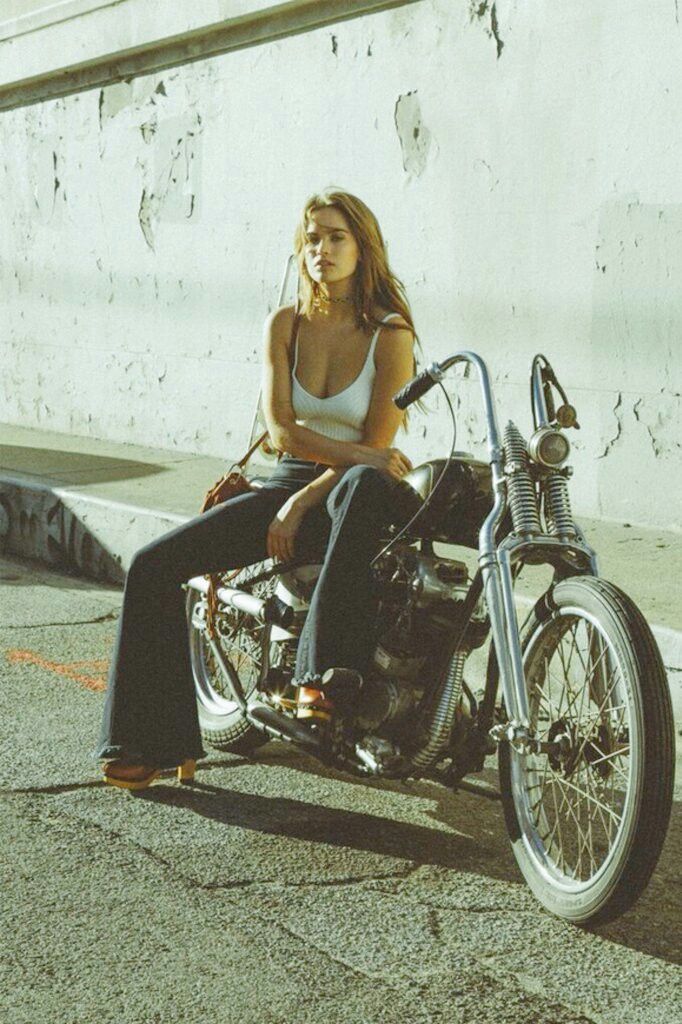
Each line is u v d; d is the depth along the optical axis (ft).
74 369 35.70
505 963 10.14
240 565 13.51
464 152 24.56
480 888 11.52
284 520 12.96
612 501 22.63
